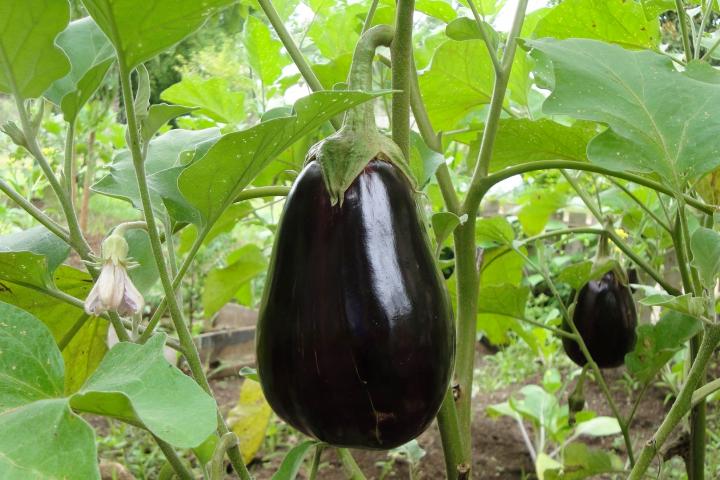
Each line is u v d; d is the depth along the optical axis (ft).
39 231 1.83
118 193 1.79
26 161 6.28
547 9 3.05
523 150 2.40
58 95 1.74
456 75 2.55
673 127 1.53
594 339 2.74
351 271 1.22
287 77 3.49
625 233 4.03
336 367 1.22
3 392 1.03
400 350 1.22
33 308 2.00
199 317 7.30
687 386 1.66
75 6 7.88
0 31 1.24
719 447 4.14
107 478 3.77
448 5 2.64
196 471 4.38
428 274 1.28
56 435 0.90
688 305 1.58
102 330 2.15
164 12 1.12
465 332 1.82
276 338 1.27
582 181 4.34
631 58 1.66
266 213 4.47
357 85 1.32
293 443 5.04
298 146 2.67
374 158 1.29
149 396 1.03
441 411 1.68
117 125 8.60
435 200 3.60
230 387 5.97
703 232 1.58
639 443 4.74
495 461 4.69
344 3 3.52
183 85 3.17
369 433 1.25
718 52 2.53
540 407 4.47
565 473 2.77
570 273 2.60
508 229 2.69
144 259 2.00
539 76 2.21
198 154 1.65
